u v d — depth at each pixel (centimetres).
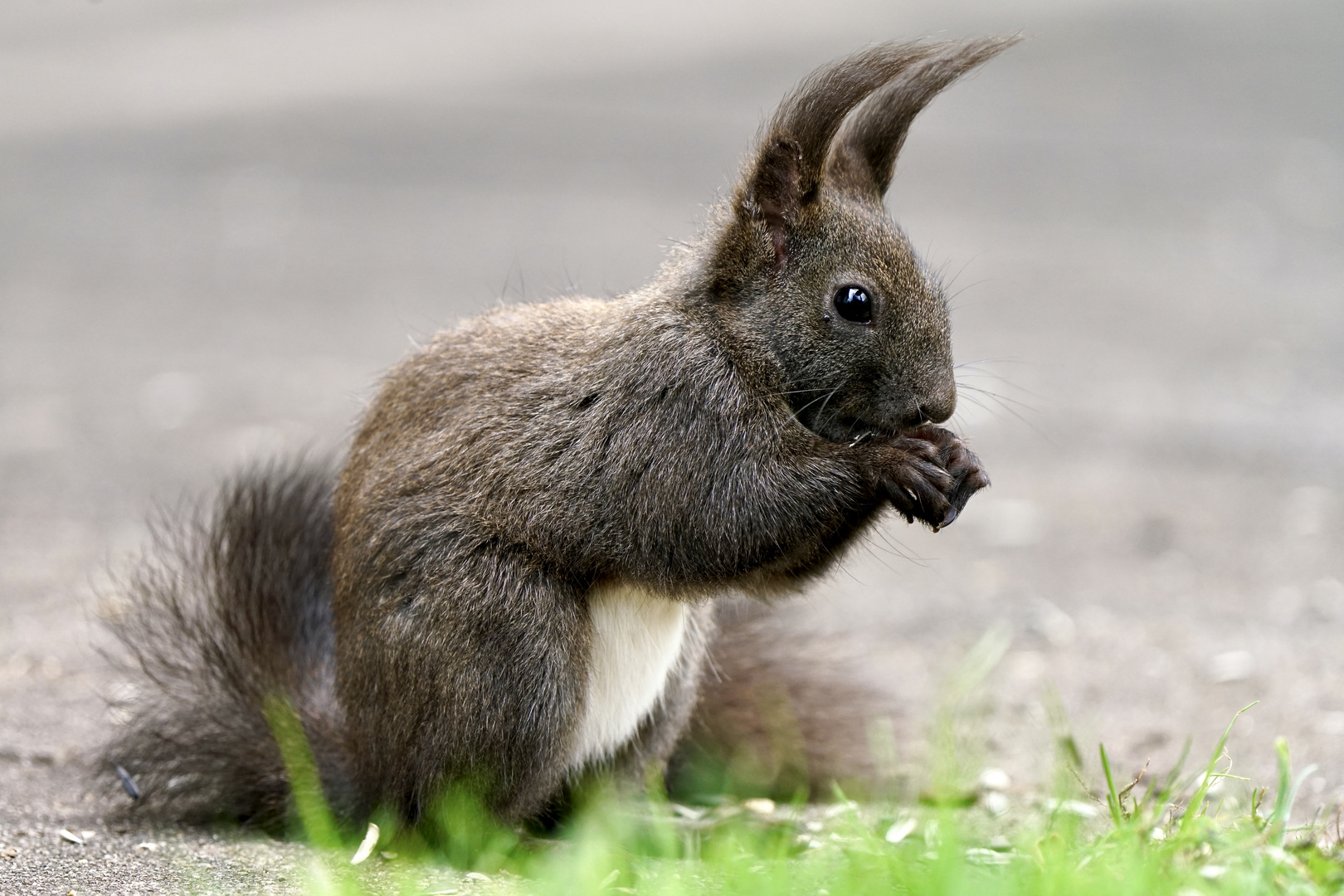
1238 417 2019
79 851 776
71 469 1673
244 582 926
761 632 1038
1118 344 2345
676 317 837
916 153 3662
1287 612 1327
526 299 992
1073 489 1738
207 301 2497
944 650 1254
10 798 868
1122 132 3866
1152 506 1667
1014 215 3158
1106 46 4547
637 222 2969
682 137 3731
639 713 873
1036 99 4166
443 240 2862
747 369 828
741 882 675
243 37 4903
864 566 1505
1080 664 1206
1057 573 1459
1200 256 2931
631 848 838
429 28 4994
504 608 803
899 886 653
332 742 872
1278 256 2955
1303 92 4181
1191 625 1299
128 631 961
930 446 806
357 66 4525
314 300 2488
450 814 806
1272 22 4766
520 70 4453
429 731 805
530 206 3128
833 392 829
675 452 814
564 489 815
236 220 3041
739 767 973
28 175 3353
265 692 895
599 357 836
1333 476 1773
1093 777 913
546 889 710
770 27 4766
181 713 898
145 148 3609
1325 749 988
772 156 829
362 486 855
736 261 836
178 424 1852
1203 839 676
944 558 1523
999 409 2023
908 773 967
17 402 1945
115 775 882
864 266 823
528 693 804
